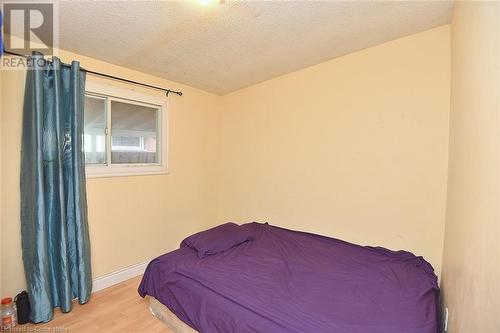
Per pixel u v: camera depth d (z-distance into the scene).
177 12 1.61
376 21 1.77
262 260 1.95
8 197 1.85
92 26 1.75
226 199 3.51
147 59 2.32
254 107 3.13
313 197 2.62
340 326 1.18
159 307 1.89
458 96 1.44
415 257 1.92
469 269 1.00
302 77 2.66
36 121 1.80
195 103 3.22
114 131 2.52
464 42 1.25
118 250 2.50
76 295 2.08
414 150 2.00
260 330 1.23
